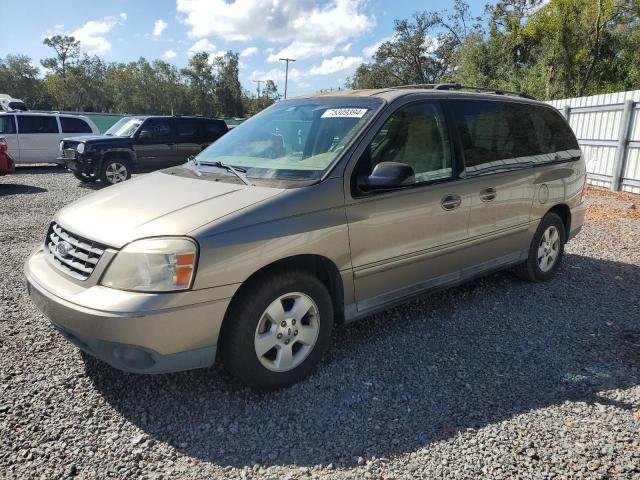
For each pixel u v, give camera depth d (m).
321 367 3.53
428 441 2.76
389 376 3.43
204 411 3.02
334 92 4.42
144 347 2.68
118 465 2.55
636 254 6.55
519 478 2.47
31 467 2.52
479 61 27.69
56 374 3.38
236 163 3.76
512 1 27.42
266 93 87.44
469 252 4.29
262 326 3.06
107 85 85.69
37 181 14.02
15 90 86.44
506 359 3.69
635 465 2.56
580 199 5.58
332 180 3.31
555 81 23.20
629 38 22.92
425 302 4.76
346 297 3.46
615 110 11.66
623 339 4.04
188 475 2.50
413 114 3.89
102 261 2.79
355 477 2.49
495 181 4.38
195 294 2.74
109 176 13.04
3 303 4.58
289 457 2.63
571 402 3.13
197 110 87.19
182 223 2.84
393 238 3.62
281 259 3.09
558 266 5.50
